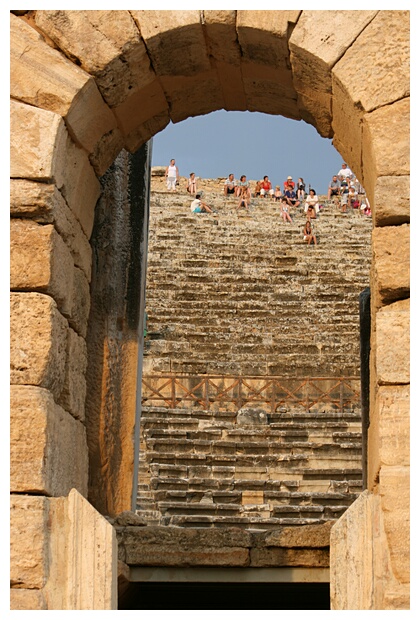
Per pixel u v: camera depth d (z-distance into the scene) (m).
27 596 7.09
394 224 7.57
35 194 7.68
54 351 7.63
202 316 25.00
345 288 26.88
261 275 27.52
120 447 10.66
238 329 24.45
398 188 7.53
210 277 27.02
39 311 7.52
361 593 7.14
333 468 17.55
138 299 11.05
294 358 23.19
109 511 10.42
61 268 7.94
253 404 21.75
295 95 8.99
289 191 34.03
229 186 35.09
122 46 8.09
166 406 20.92
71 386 8.29
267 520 14.34
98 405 10.55
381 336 7.34
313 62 8.05
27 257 7.61
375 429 7.76
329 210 34.34
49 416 7.42
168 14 8.14
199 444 18.02
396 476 7.12
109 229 11.08
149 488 16.75
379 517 7.21
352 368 22.70
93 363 10.66
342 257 28.89
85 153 8.60
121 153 11.33
